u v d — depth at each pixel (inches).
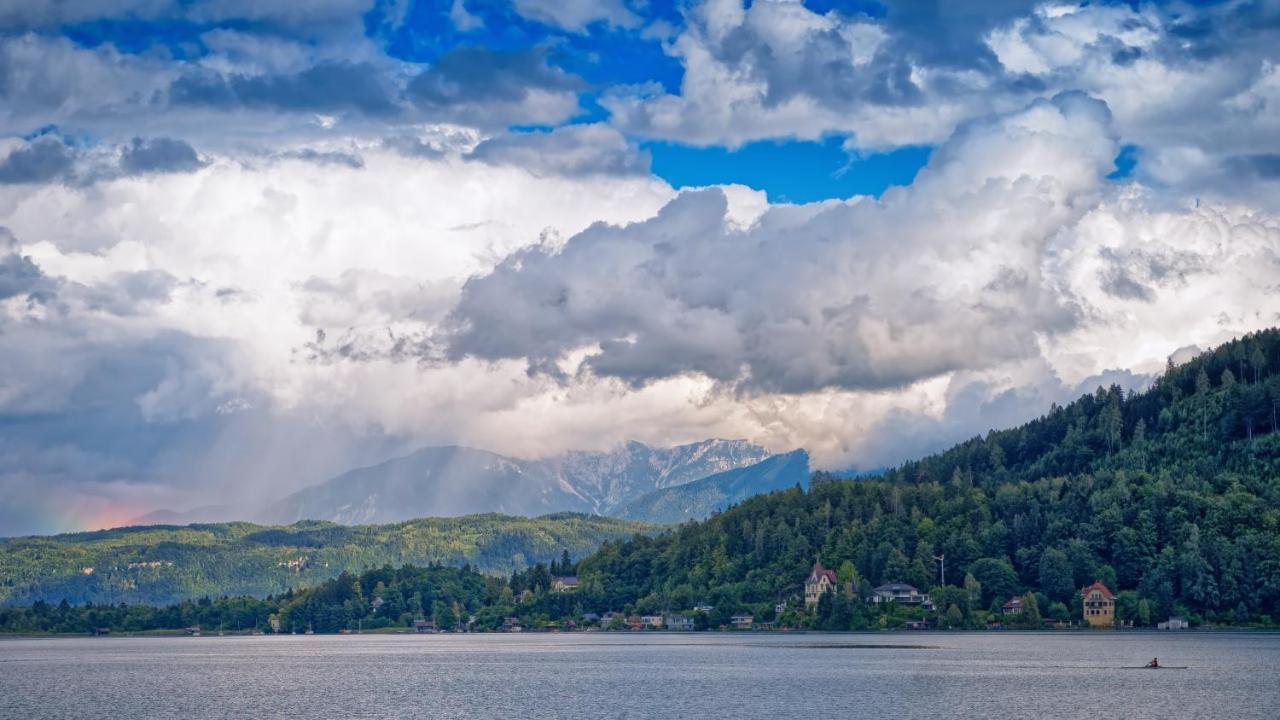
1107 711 7603.4
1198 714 7436.0
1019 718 7367.1
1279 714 7421.3
